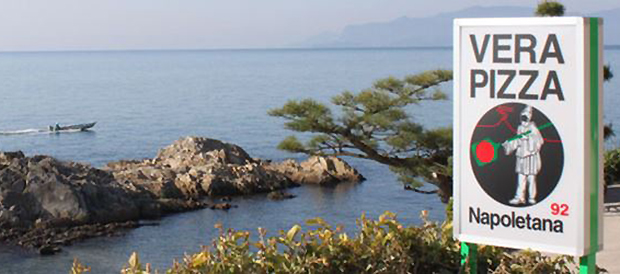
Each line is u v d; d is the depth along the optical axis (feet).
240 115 378.94
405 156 86.58
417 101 83.71
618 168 71.31
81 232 134.62
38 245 126.41
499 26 15.97
